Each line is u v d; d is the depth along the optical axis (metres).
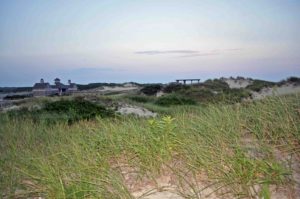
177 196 3.24
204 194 3.21
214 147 3.92
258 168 3.33
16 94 36.78
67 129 7.34
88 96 21.19
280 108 4.84
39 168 4.13
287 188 3.10
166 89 36.25
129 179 3.71
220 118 4.93
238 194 3.03
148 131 4.40
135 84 50.47
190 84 36.19
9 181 4.03
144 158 3.89
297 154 3.73
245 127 4.62
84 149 4.63
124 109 18.48
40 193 3.62
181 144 4.06
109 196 3.26
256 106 5.25
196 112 6.07
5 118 9.88
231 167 3.42
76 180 3.56
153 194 3.30
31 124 8.51
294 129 4.11
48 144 5.57
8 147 5.87
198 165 3.63
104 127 5.36
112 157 4.27
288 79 18.97
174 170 3.55
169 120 4.20
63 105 15.48
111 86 48.94
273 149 3.84
